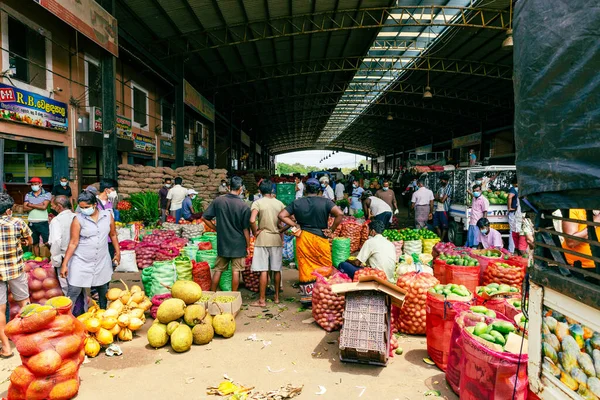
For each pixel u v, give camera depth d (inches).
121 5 558.9
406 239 346.6
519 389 108.7
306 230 226.5
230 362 157.4
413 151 2160.4
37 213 303.1
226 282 256.8
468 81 1034.1
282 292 259.3
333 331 190.7
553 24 79.9
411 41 809.5
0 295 159.5
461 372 125.2
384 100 1376.7
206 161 1087.6
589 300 72.1
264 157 2677.2
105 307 193.2
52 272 194.9
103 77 456.4
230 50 799.7
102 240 183.5
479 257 233.3
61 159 437.1
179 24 640.4
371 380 143.1
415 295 182.9
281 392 131.0
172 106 830.5
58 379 125.4
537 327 91.2
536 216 92.8
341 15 669.9
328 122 1913.1
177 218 442.6
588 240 76.3
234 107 1282.0
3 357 160.6
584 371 74.7
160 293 213.8
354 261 222.5
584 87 71.5
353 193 542.3
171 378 143.9
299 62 918.4
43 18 410.9
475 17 671.1
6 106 346.0
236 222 220.7
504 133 1258.0
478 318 131.0
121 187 495.5
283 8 624.7
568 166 75.0
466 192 396.2
